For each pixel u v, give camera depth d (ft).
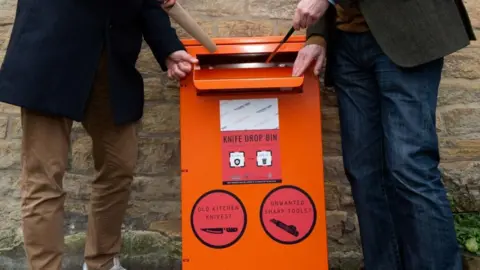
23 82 5.28
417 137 5.47
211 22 8.41
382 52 5.77
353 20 6.05
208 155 6.27
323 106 8.33
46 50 5.40
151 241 8.03
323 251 6.19
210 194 6.25
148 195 8.32
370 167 6.23
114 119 6.05
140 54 8.40
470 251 6.95
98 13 5.82
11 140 8.30
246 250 6.21
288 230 6.22
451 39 5.48
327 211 8.25
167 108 8.38
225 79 6.07
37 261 5.45
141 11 6.37
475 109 8.40
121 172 6.62
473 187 8.34
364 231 6.28
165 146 8.36
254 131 6.29
